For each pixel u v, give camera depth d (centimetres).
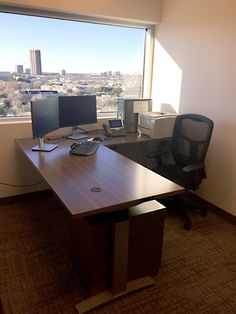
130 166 204
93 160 216
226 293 180
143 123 312
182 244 232
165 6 319
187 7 289
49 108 246
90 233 157
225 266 206
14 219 266
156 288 183
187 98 305
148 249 184
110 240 164
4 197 295
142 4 310
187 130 290
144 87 371
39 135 230
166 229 255
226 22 249
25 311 162
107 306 167
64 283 185
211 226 262
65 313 162
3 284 183
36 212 280
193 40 287
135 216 169
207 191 295
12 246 224
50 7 263
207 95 280
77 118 283
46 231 246
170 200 276
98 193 156
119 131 307
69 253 216
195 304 170
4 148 281
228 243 235
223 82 260
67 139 282
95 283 170
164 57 334
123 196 153
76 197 151
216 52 263
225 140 267
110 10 293
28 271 195
